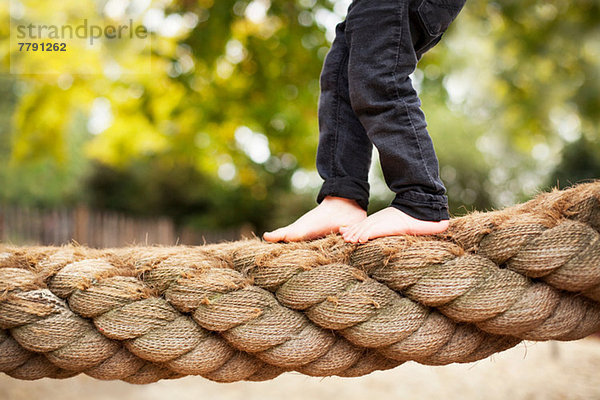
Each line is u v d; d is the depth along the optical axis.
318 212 1.68
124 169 21.47
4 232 6.55
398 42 1.62
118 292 1.41
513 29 8.69
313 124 8.20
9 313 1.37
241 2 6.64
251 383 4.65
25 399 3.78
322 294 1.40
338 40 1.86
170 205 21.50
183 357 1.43
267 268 1.45
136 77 6.89
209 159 8.84
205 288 1.41
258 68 7.20
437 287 1.37
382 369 1.53
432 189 1.56
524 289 1.36
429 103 14.66
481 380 4.68
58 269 1.46
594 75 9.56
